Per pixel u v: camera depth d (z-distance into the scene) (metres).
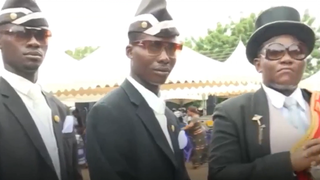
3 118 1.78
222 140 1.74
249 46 1.83
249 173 1.62
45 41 1.92
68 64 6.15
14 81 1.87
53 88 5.90
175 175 1.83
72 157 2.08
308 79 5.94
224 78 6.63
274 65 1.73
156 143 1.79
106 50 6.29
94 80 5.93
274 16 1.79
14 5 1.86
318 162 1.58
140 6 1.91
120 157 1.73
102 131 1.74
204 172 4.35
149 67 1.84
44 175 1.81
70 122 2.05
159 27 1.82
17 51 1.85
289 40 1.74
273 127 1.72
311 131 1.66
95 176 1.73
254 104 1.77
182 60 6.50
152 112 1.85
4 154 1.73
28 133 1.79
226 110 1.78
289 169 1.58
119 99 1.83
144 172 1.75
